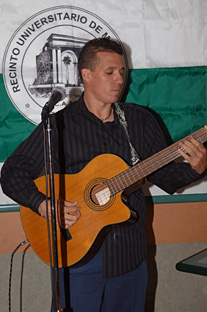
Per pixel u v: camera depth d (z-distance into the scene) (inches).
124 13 103.5
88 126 81.3
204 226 110.3
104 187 79.1
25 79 101.9
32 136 82.4
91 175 79.7
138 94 105.5
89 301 80.0
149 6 104.0
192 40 105.7
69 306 80.6
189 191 109.0
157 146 83.0
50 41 101.5
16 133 103.0
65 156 81.2
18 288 109.3
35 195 79.1
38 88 102.3
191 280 114.3
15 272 108.7
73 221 77.8
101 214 78.3
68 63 102.3
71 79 102.5
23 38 101.0
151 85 105.5
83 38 102.5
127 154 81.2
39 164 83.3
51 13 101.0
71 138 80.9
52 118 81.0
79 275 79.3
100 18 102.7
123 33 104.0
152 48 105.0
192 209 109.3
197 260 69.4
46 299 110.7
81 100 82.8
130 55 104.6
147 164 77.4
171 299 114.3
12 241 106.0
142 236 80.9
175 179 81.9
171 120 106.6
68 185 80.3
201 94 106.9
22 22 100.6
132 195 81.2
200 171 77.3
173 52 105.6
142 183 80.7
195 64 106.3
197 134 75.5
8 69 101.3
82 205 79.2
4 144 103.0
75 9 101.7
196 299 115.1
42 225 80.9
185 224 109.7
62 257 78.9
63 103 102.9
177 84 106.1
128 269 78.6
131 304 81.0
